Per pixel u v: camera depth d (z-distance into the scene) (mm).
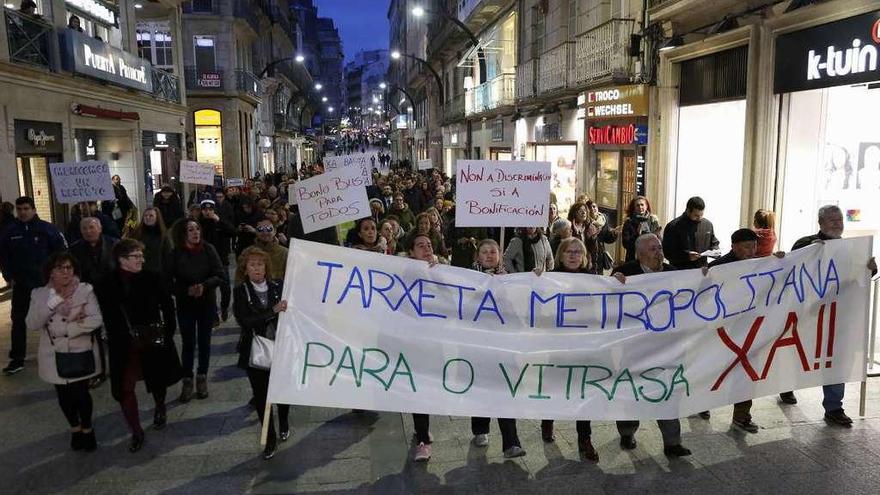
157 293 5457
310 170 26484
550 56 17062
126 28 18969
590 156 15039
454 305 4727
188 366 6352
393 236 8102
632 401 4793
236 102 32531
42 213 13484
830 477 4660
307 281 4609
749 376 5000
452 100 36500
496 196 5879
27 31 12516
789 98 9047
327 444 5379
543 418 4715
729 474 4734
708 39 10406
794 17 8492
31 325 5055
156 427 5695
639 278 4848
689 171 11578
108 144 18359
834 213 5660
